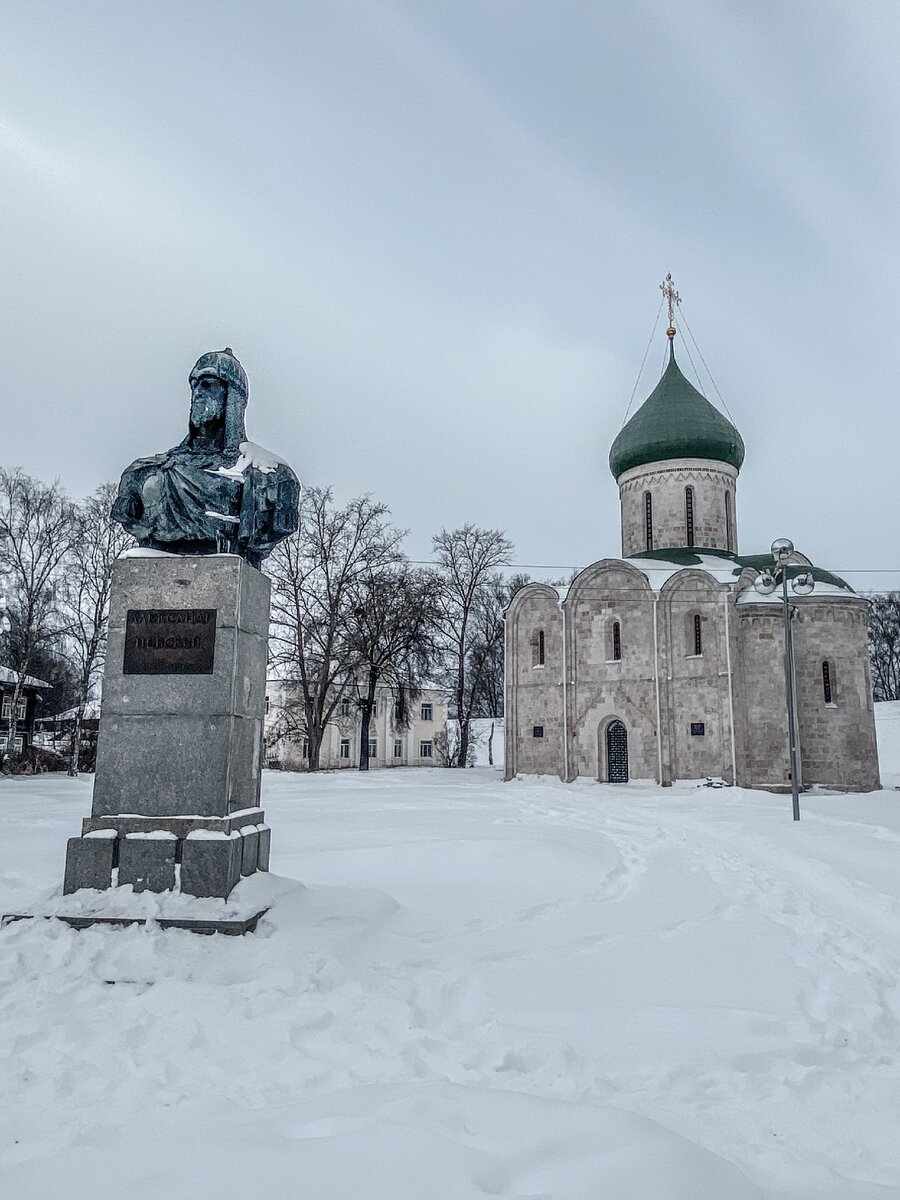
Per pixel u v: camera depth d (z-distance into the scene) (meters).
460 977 7.92
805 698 39.97
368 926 9.12
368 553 45.47
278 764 63.50
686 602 41.47
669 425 46.78
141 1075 5.46
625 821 22.83
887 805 25.30
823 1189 4.30
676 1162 3.95
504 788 34.41
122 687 9.67
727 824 21.50
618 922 10.28
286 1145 4.03
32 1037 6.07
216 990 7.06
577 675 43.12
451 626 52.12
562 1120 4.42
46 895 9.30
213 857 9.03
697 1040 6.49
